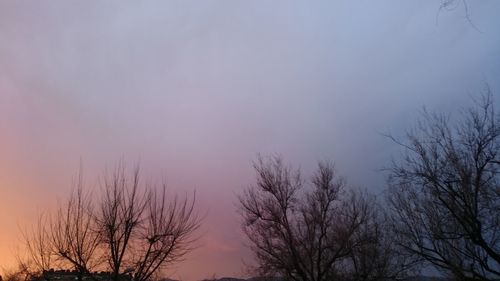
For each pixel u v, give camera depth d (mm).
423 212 20094
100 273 22812
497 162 18594
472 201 18375
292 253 33812
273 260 34125
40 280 23328
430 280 21594
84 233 22938
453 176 19031
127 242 23156
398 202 21031
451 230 19312
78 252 22484
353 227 34031
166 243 24234
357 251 33781
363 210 34719
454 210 18719
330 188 35688
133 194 24266
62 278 23203
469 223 18156
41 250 23172
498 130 19016
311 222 34875
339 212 35281
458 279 18891
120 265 22766
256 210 35531
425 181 19797
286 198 35469
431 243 20031
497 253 18406
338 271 34562
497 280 18250
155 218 24500
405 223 20719
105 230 23156
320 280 33406
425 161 19875
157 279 24188
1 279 24266
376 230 33500
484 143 18953
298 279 34156
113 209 23422
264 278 34719
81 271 22641
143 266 23422
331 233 34625
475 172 18859
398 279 29312
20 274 24531
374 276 31969
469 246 18844
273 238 34594
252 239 35250
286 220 34969
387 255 31266
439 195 18969
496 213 18672
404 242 21188
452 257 19219
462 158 19203
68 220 23016
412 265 23031
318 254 34094
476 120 19375
